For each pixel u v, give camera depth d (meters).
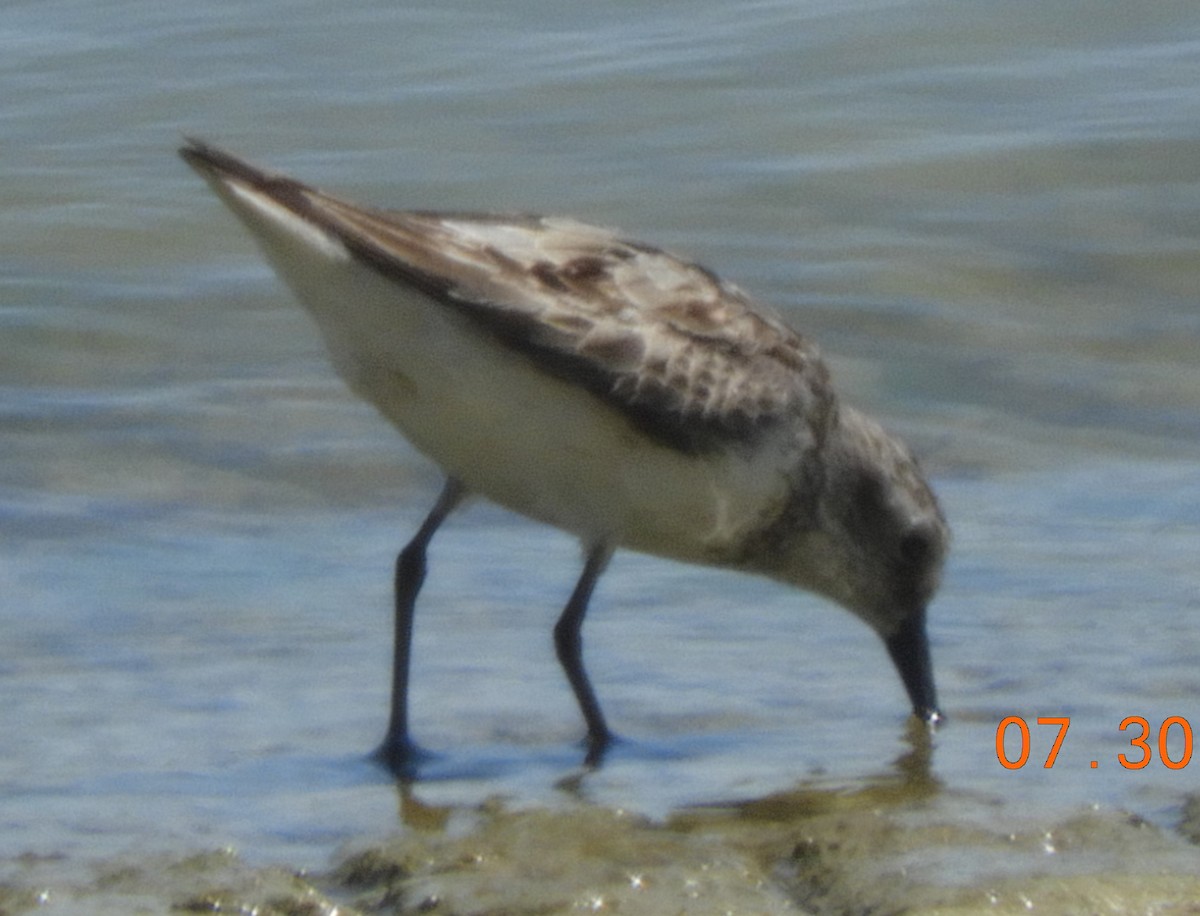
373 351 10.78
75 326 18.28
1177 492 16.03
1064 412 17.56
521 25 23.67
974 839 9.35
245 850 9.58
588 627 13.48
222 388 17.47
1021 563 14.55
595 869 9.05
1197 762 10.80
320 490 16.09
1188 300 19.00
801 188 20.41
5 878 8.99
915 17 23.42
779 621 13.63
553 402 10.96
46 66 22.72
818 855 9.27
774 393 11.63
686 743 11.45
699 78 22.25
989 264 19.31
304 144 21.11
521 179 20.53
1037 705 11.92
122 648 12.92
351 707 11.98
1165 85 21.88
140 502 15.79
